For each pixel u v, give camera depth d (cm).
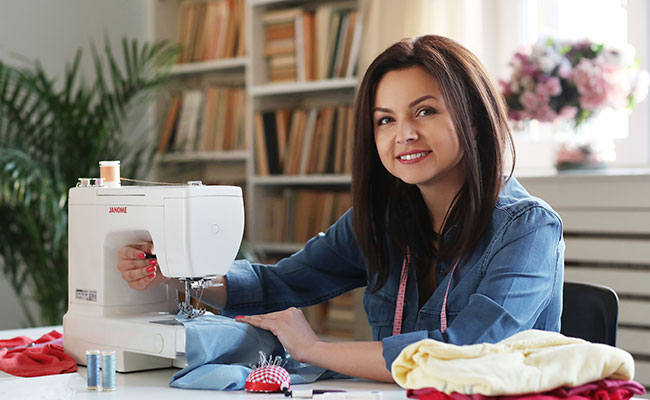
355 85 329
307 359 130
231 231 139
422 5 310
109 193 147
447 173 141
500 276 126
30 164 304
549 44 283
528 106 279
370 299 152
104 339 143
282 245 358
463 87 133
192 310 142
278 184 373
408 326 145
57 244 301
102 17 404
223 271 139
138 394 119
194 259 135
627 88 273
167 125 391
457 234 138
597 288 161
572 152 281
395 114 135
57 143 328
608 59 273
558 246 137
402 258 150
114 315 148
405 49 135
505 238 130
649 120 308
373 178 149
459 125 131
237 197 140
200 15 389
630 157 311
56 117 327
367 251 150
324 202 350
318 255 166
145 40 420
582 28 320
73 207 154
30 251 334
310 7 367
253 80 359
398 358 107
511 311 124
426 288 148
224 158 372
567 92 279
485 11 339
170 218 136
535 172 326
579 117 283
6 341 161
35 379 129
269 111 364
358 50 333
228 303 162
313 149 351
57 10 387
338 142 343
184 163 404
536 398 97
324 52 345
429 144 133
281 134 359
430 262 148
